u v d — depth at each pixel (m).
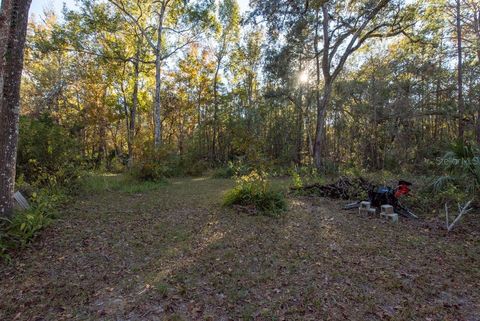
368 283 3.14
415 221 5.57
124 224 5.25
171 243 4.33
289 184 9.98
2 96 4.28
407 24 12.25
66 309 2.67
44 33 15.16
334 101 16.86
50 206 5.39
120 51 15.72
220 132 20.62
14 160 4.44
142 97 21.09
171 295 2.89
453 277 3.28
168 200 7.50
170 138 23.52
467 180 5.98
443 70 13.83
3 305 2.73
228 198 6.59
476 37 13.45
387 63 15.01
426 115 14.34
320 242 4.42
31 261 3.64
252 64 21.56
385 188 6.39
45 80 16.70
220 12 19.97
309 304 2.74
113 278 3.25
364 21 12.14
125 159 16.75
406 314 2.58
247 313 2.58
